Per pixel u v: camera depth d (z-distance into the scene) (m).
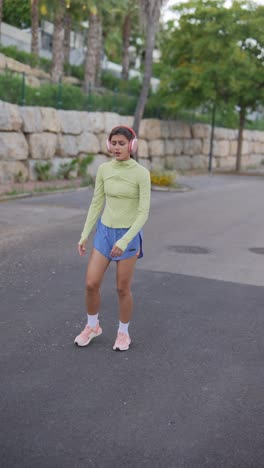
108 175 4.34
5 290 6.30
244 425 3.43
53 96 21.92
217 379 4.14
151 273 7.46
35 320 5.29
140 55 54.41
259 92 30.05
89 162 21.95
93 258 4.48
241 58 28.05
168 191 19.62
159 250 9.07
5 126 18.00
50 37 44.19
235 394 3.89
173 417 3.50
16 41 37.97
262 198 17.86
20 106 19.42
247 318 5.70
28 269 7.33
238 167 33.50
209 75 28.34
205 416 3.53
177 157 31.97
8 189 16.23
